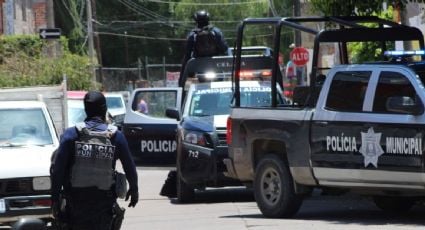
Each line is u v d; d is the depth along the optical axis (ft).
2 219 108.37
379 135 102.94
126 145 75.31
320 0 141.69
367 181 105.09
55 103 143.23
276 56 119.34
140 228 114.11
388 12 188.34
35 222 67.92
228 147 124.67
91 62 353.51
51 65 306.96
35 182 109.50
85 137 73.87
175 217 124.98
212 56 175.42
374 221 109.60
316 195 146.30
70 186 73.67
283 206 113.80
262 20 121.08
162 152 156.87
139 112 160.66
